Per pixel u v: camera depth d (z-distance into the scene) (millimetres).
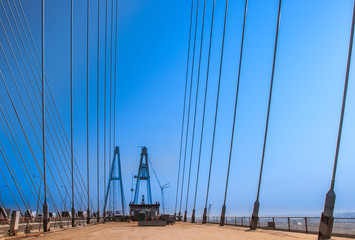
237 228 27828
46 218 23297
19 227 23469
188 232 24500
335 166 15242
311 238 16500
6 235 20078
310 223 20141
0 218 23375
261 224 27047
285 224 23156
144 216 42562
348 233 16500
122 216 73438
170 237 19656
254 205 24406
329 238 15070
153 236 20812
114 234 23016
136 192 102500
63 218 41406
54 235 21922
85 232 25828
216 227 31688
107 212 80062
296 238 16781
